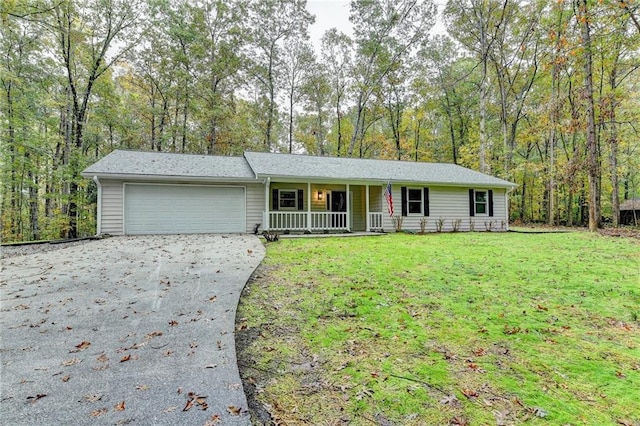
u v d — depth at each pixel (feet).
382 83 81.71
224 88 76.23
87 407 7.16
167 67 66.74
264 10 75.87
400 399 8.05
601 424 7.22
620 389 8.49
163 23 61.57
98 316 12.48
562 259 23.54
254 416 7.31
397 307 14.30
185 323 11.91
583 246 29.66
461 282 17.99
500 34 67.10
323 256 25.31
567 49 41.52
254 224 41.70
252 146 78.02
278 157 48.55
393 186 46.11
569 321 12.76
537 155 84.74
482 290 16.60
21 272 19.10
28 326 11.53
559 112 56.44
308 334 11.69
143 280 17.38
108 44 53.26
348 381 8.84
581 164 49.21
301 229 41.96
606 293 15.70
